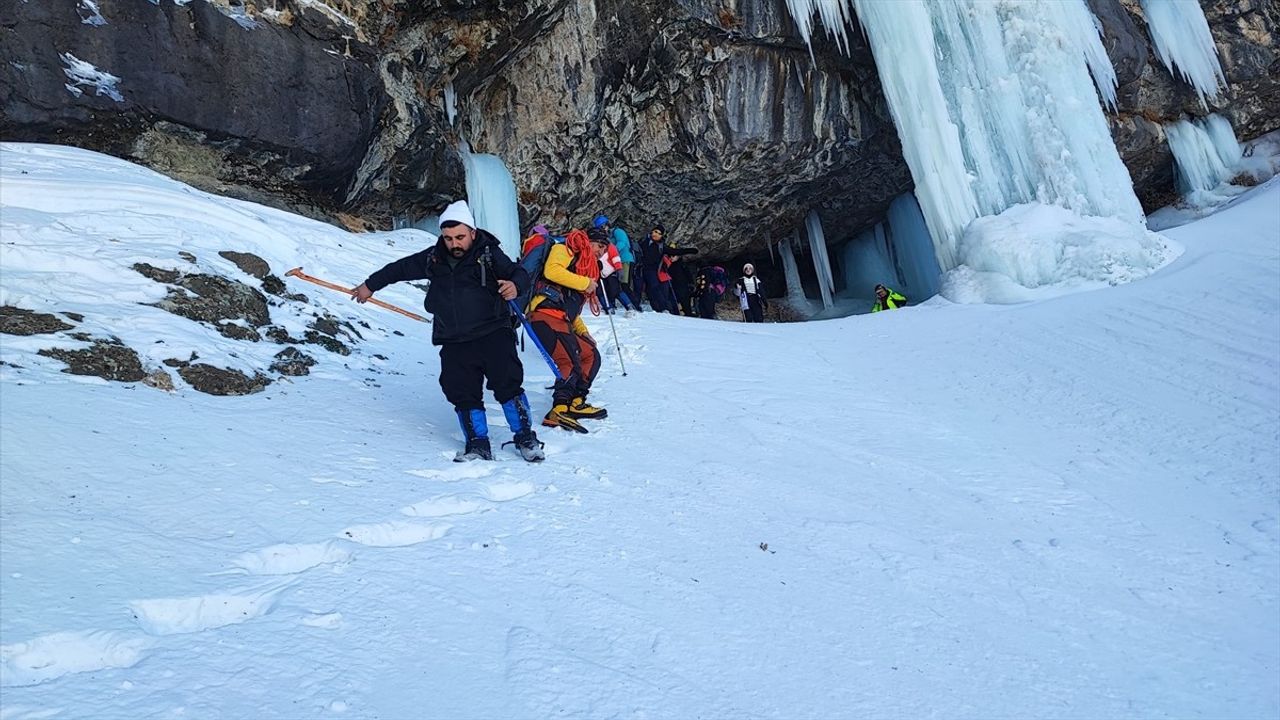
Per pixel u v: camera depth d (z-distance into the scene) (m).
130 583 2.94
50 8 8.29
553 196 15.83
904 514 4.80
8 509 3.31
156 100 8.99
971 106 13.72
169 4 9.14
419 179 12.76
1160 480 5.58
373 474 4.41
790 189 17.23
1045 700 2.95
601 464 5.14
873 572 3.93
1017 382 8.02
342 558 3.41
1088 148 13.27
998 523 4.79
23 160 7.56
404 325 8.28
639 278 14.55
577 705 2.58
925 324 11.09
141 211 7.21
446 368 4.94
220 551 3.29
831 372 8.73
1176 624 3.67
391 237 11.05
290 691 2.45
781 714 2.68
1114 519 4.92
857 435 6.46
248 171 10.15
